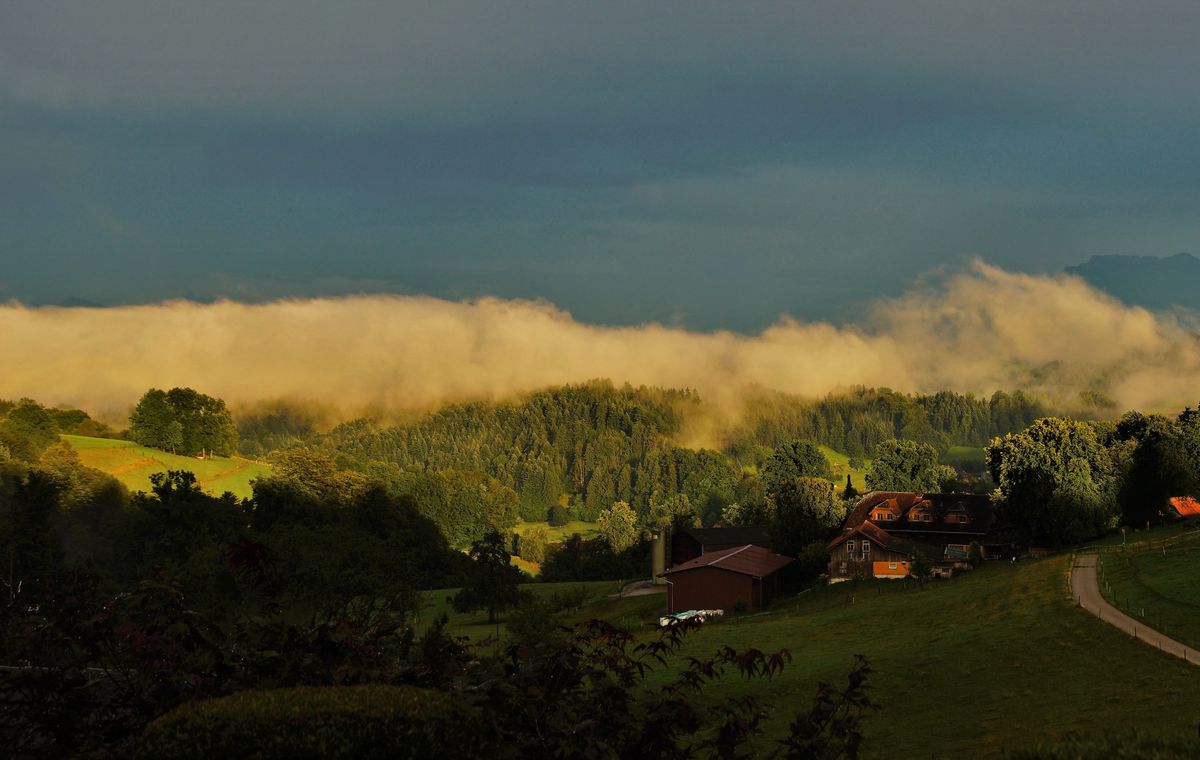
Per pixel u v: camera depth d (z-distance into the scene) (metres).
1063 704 44.25
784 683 53.50
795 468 187.25
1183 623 53.75
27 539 107.75
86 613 10.36
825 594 96.88
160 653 9.95
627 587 133.50
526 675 9.74
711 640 71.75
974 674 51.50
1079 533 96.50
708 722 10.20
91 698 9.68
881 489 166.75
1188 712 38.66
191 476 143.12
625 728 9.90
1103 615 57.62
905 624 68.62
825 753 9.81
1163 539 85.69
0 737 9.33
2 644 10.06
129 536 134.50
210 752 7.69
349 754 7.74
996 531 111.44
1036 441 101.00
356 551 89.00
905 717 46.91
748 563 104.44
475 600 119.25
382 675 9.63
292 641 10.17
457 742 8.05
